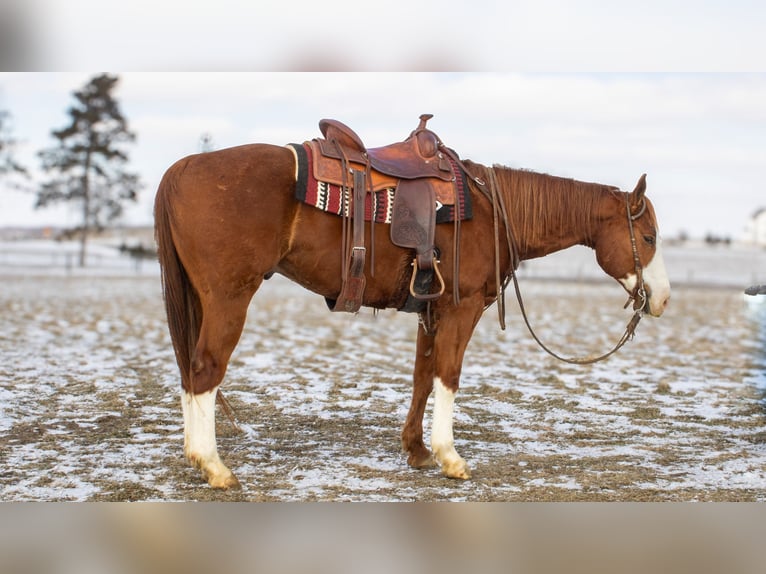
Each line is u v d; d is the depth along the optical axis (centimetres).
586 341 1137
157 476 441
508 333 1234
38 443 507
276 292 2267
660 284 486
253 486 429
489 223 464
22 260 4003
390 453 509
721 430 587
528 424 598
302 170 418
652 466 486
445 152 468
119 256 4769
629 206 483
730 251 5781
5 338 1037
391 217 432
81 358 884
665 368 883
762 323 1459
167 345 1024
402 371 834
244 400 661
